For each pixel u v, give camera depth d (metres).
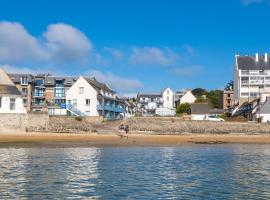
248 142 71.62
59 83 117.88
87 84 103.38
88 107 103.06
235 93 148.25
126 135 74.94
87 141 64.31
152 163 39.03
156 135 78.94
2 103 76.75
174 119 90.44
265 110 102.44
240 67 143.50
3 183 27.20
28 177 29.64
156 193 24.81
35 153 47.12
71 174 31.38
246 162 40.56
